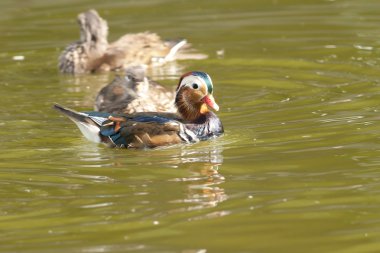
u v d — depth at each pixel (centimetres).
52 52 2523
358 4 2875
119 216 1334
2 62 2433
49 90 2172
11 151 1702
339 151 1605
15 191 1470
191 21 2767
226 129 1802
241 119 1869
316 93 2039
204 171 1534
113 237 1256
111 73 2361
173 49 2425
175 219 1312
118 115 1783
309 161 1556
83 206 1384
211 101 1777
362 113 1852
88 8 2948
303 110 1905
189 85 1788
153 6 2966
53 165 1609
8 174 1559
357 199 1364
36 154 1681
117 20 2803
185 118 1792
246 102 1998
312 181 1451
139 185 1472
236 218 1307
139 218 1321
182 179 1496
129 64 2389
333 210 1325
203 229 1272
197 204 1370
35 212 1370
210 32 2639
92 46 2411
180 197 1404
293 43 2494
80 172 1562
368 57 2331
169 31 2662
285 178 1472
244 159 1595
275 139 1706
